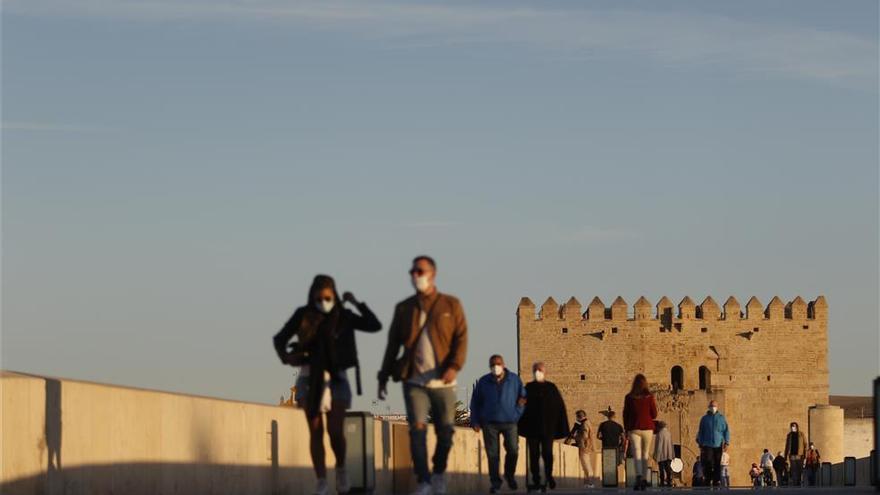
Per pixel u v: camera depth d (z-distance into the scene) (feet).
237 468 152.76
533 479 215.10
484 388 200.13
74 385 120.88
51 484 116.47
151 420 134.51
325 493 131.23
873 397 166.40
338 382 130.00
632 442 241.76
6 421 109.60
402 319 131.75
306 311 129.39
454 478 234.99
